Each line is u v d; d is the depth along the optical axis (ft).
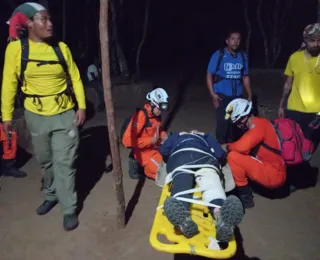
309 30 12.62
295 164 12.90
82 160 17.13
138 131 13.96
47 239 11.80
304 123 13.65
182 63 35.76
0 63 26.58
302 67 13.29
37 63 10.77
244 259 10.77
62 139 11.46
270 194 13.96
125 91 24.45
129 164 15.26
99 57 26.78
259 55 33.42
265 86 26.05
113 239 11.72
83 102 11.70
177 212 8.20
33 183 15.12
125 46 36.14
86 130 20.76
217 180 9.95
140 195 14.07
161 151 11.75
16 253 11.25
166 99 13.62
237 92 15.25
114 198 13.92
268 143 12.38
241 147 12.28
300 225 12.20
